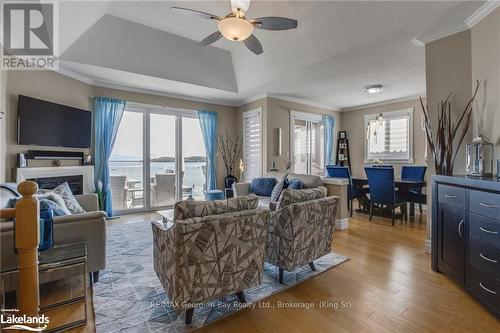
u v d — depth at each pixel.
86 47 3.55
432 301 1.99
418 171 5.10
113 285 2.26
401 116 5.95
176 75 4.43
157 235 2.00
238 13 2.28
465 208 2.07
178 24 3.56
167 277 1.77
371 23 2.82
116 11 3.25
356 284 2.27
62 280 2.31
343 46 3.27
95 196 3.19
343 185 3.97
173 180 5.68
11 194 2.19
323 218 2.42
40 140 3.68
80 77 4.28
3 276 1.62
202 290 1.69
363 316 1.81
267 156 5.56
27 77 3.59
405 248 3.15
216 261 1.72
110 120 4.71
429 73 3.01
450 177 2.27
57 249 1.94
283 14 2.98
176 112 5.69
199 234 1.62
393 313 1.84
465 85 2.71
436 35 2.91
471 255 2.00
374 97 5.80
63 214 2.31
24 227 1.10
